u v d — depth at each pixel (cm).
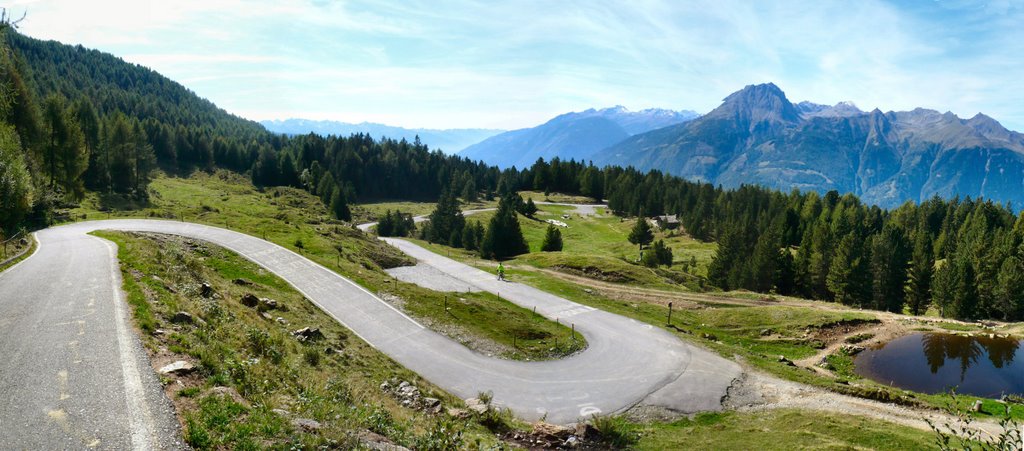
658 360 3900
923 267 8081
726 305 6356
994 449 862
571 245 13425
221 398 1325
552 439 2414
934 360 4603
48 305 2100
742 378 3578
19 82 8250
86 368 1427
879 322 5559
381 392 2472
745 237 10781
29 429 1095
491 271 8075
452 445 1680
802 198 17488
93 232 5609
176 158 18425
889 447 2448
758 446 2456
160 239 5647
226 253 5716
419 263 8812
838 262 8069
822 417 2855
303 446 1173
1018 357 4650
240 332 2206
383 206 19712
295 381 1823
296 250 6681
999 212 14125
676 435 2639
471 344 4019
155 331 1795
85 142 11156
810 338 5162
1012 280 7381
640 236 12625
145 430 1109
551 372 3581
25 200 5612
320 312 4294
